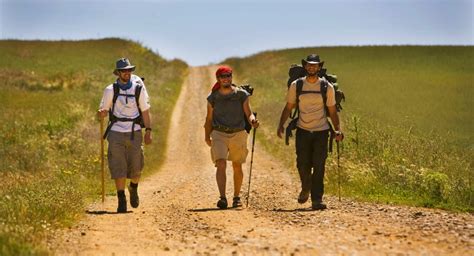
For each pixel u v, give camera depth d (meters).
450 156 42.62
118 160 29.44
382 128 50.22
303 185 30.36
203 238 21.23
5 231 19.22
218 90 30.52
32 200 25.75
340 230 21.73
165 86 142.88
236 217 25.88
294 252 18.22
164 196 38.00
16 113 90.12
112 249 19.86
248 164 58.81
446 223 23.11
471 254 17.77
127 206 32.06
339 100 31.12
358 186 36.09
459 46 197.38
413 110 96.81
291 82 31.31
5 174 49.47
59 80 131.38
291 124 30.00
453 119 90.19
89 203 33.03
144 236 22.02
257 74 165.12
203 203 33.34
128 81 29.64
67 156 59.34
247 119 30.83
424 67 165.12
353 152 42.94
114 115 29.58
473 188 31.97
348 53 193.12
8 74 139.88
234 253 18.42
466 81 140.00
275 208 30.22
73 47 196.12
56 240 20.84
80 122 79.81
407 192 33.66
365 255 17.64
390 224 22.97
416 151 41.56
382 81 139.38
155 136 81.50
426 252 17.95
